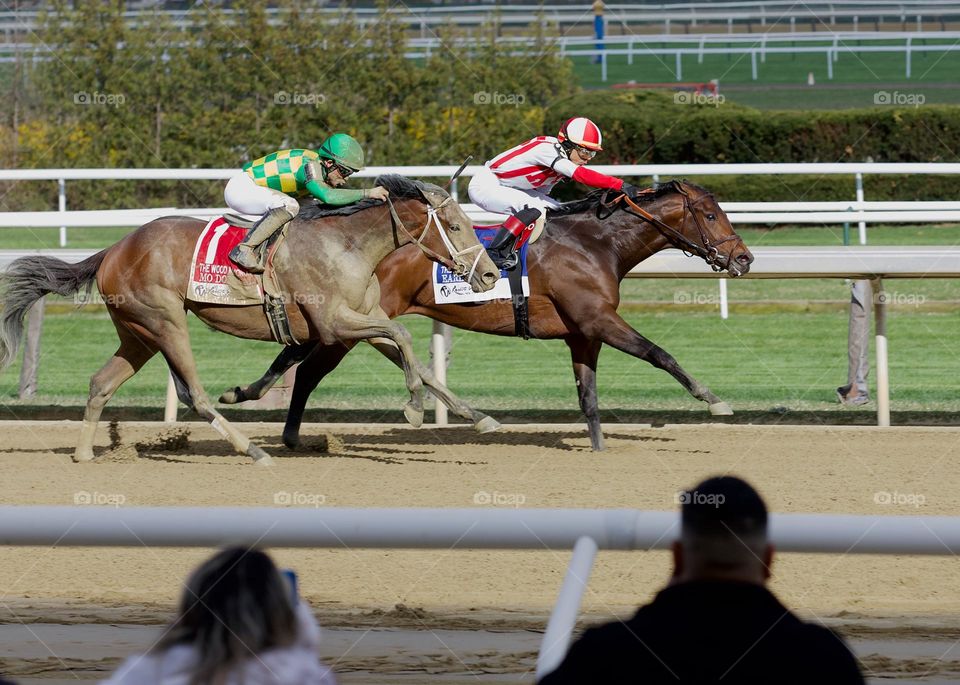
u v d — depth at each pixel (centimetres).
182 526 230
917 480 906
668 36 3634
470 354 1659
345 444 1093
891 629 562
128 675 266
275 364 1044
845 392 1277
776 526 233
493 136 2181
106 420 1245
